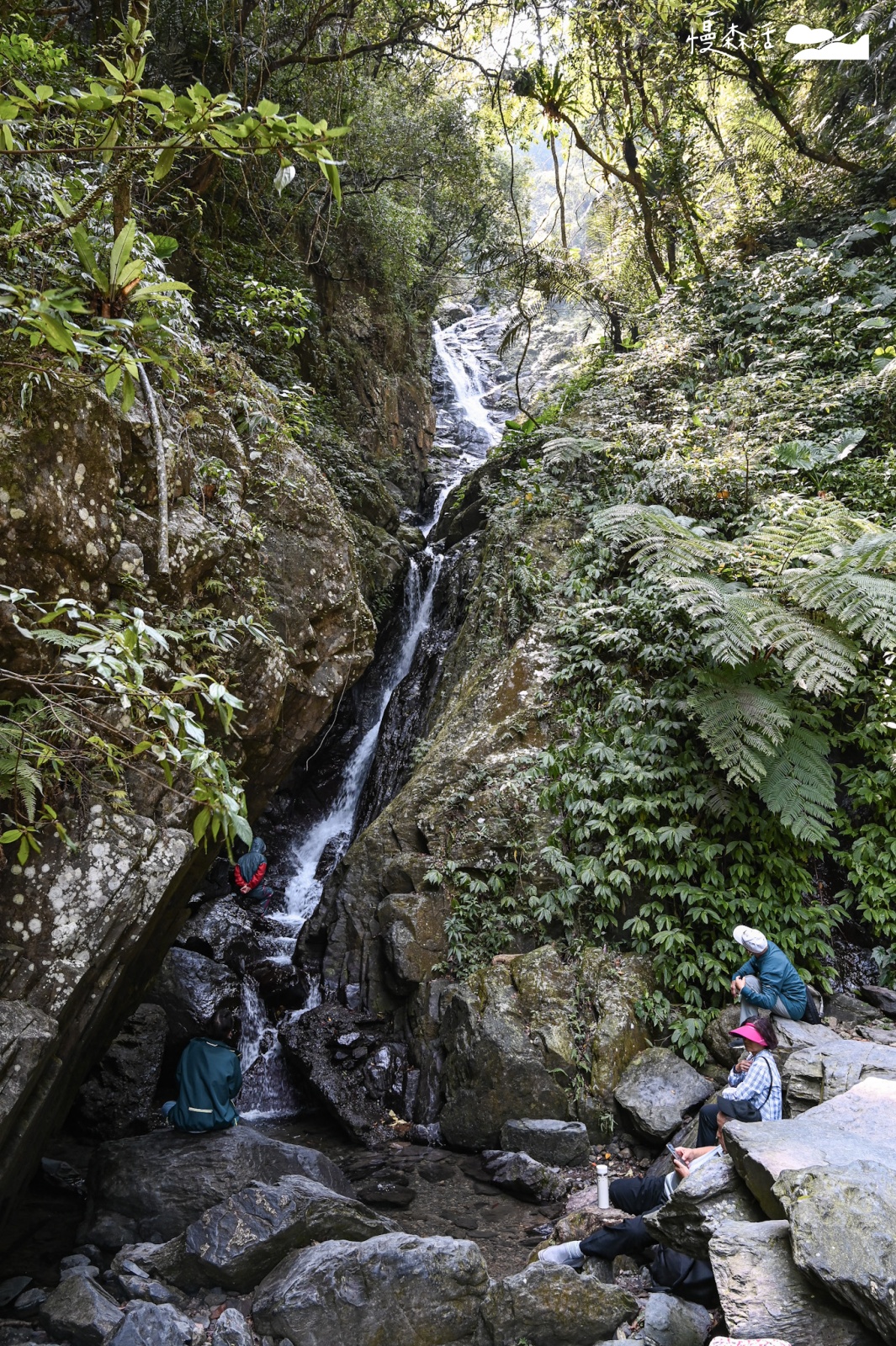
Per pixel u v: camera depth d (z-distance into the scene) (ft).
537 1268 12.63
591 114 45.98
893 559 22.58
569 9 39.83
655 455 32.96
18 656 11.34
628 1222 14.35
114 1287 13.57
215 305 28.94
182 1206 15.52
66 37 22.58
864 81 48.06
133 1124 21.80
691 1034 21.57
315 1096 23.68
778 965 20.20
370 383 51.31
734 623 22.65
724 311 42.01
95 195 9.20
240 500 17.35
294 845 37.11
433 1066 23.30
